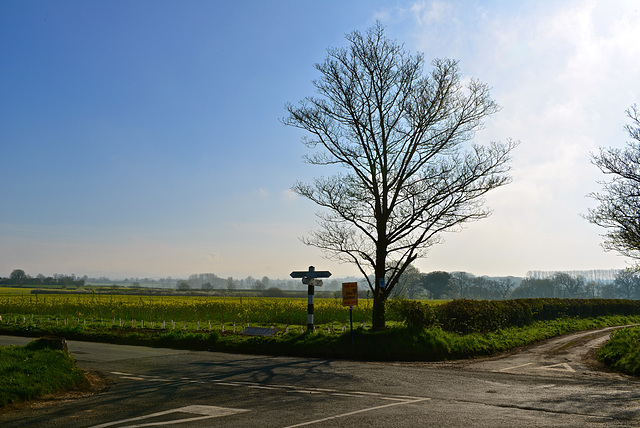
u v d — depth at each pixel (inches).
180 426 337.4
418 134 906.7
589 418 361.7
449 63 914.1
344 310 1481.3
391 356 766.5
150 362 697.6
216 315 1489.9
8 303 1993.1
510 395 461.1
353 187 933.8
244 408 400.5
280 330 1137.4
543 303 1461.6
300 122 953.5
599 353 788.0
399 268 965.2
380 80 916.6
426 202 903.1
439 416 369.1
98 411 390.6
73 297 2474.2
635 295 5007.4
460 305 1010.1
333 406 408.2
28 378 457.7
